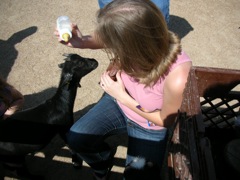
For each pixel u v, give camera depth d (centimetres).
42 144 256
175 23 476
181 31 462
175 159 177
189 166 127
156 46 151
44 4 508
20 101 268
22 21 472
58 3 511
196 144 129
